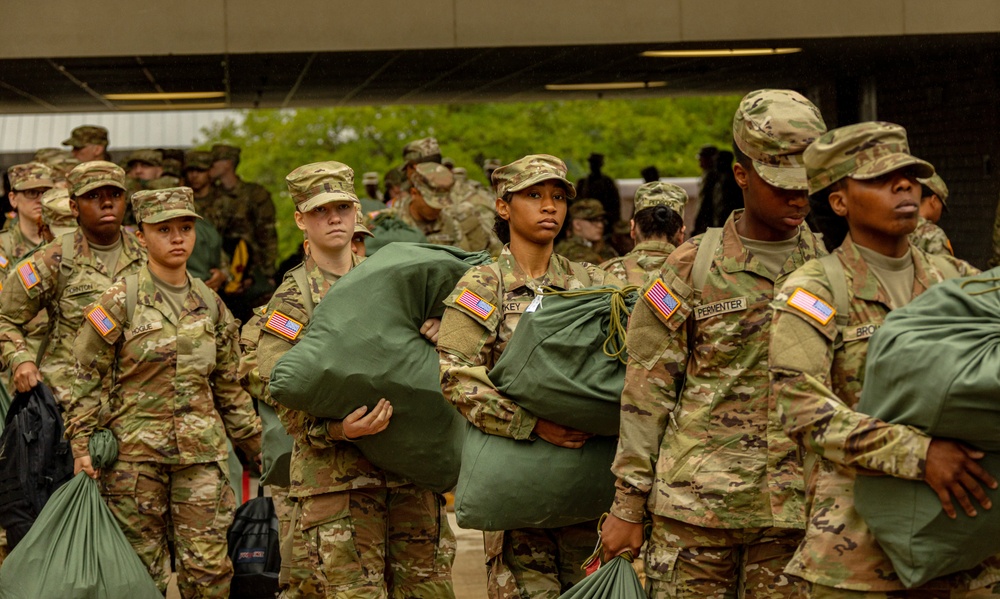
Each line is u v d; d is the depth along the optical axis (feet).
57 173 36.22
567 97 59.57
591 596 14.48
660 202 23.94
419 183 37.60
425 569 19.35
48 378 25.90
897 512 11.57
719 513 13.89
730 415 14.03
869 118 51.29
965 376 10.89
